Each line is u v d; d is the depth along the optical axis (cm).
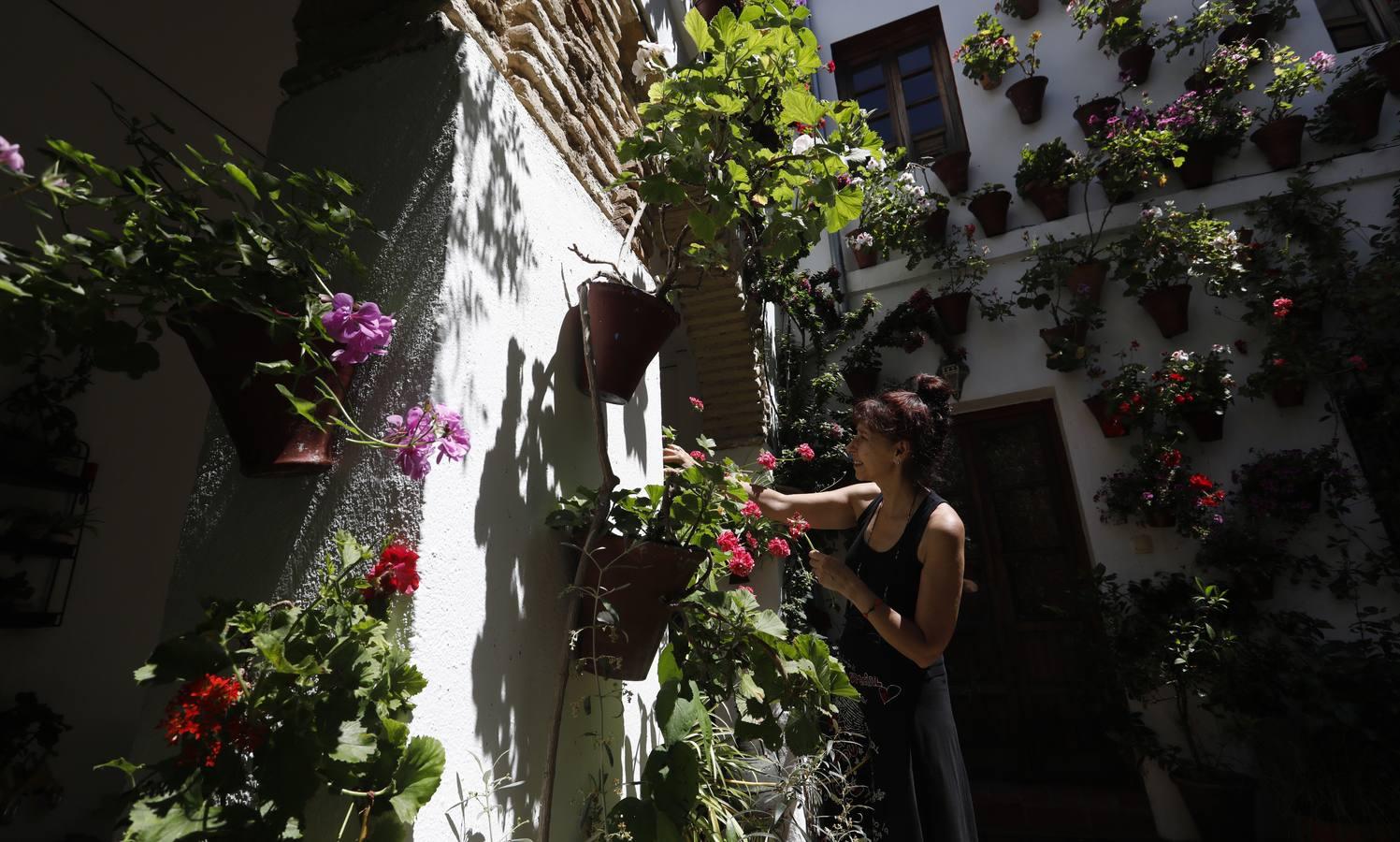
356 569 97
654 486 148
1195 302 423
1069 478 454
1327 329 388
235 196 93
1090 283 434
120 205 80
